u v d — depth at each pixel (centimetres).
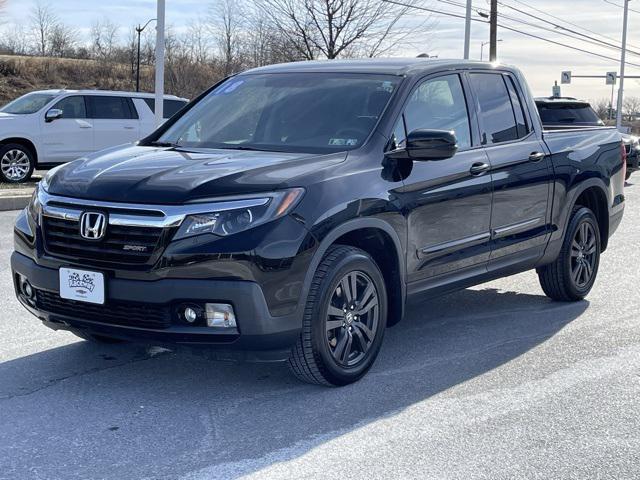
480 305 741
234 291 455
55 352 582
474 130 621
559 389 520
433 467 407
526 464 412
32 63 5244
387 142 546
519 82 683
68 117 1722
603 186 750
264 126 577
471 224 600
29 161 1678
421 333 647
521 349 605
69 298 486
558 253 712
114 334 484
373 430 452
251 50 3466
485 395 507
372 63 624
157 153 541
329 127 559
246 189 467
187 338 462
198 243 454
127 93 1814
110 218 469
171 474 396
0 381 521
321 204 484
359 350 527
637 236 1129
